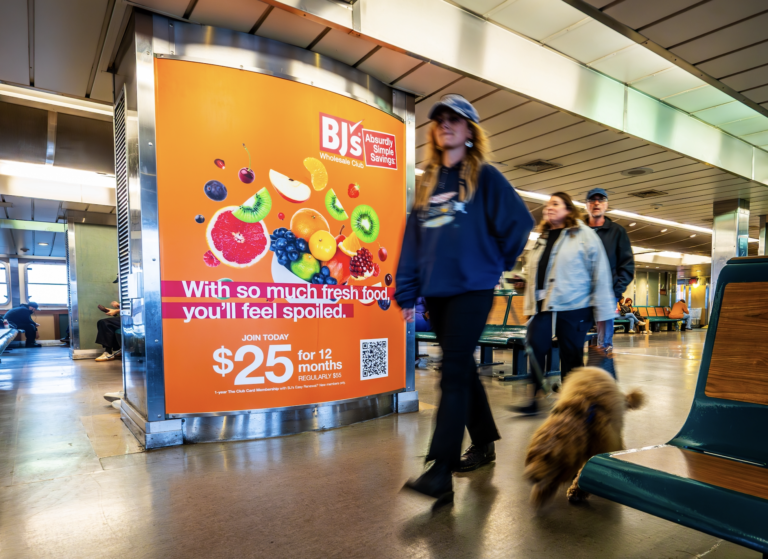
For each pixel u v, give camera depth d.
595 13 3.69
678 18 3.74
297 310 3.03
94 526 1.70
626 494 0.94
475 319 1.78
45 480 2.17
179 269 2.74
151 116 2.71
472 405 2.28
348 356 3.24
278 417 2.94
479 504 1.88
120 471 2.29
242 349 2.87
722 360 1.23
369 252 3.39
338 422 3.16
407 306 1.95
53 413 3.61
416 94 4.05
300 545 1.55
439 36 3.59
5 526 1.71
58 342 14.28
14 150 6.09
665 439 2.73
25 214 8.50
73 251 8.77
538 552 1.50
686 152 6.11
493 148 5.91
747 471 0.95
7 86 4.46
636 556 1.48
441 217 1.83
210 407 2.79
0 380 5.46
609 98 5.07
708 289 25.64
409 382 3.63
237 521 1.73
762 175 7.61
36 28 3.16
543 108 4.61
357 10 3.11
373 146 3.46
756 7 3.59
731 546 1.55
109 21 3.01
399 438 2.85
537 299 3.02
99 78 3.94
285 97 3.03
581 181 7.69
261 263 2.93
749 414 1.13
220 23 2.95
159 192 2.71
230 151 2.86
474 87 4.08
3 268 15.30
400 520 1.73
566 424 1.69
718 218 9.30
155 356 2.68
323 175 3.16
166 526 1.70
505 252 1.83
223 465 2.37
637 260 20.61
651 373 5.75
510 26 4.13
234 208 2.86
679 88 5.39
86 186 7.79
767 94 5.07
